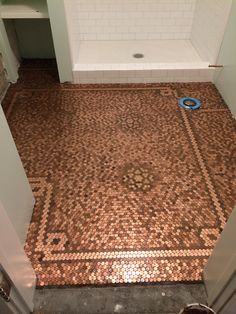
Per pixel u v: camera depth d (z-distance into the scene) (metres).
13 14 2.04
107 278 1.11
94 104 2.10
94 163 1.61
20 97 2.17
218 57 2.17
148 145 1.74
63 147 1.72
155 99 2.15
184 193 1.44
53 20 1.96
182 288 1.09
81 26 2.74
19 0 2.23
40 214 1.33
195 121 1.93
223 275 0.87
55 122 1.93
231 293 0.84
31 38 2.55
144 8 2.63
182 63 2.32
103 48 2.67
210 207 1.37
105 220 1.31
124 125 1.90
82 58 2.49
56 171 1.56
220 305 0.93
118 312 1.03
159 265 1.15
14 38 2.47
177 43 2.78
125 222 1.31
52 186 1.47
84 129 1.87
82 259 1.17
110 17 2.68
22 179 1.20
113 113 2.01
